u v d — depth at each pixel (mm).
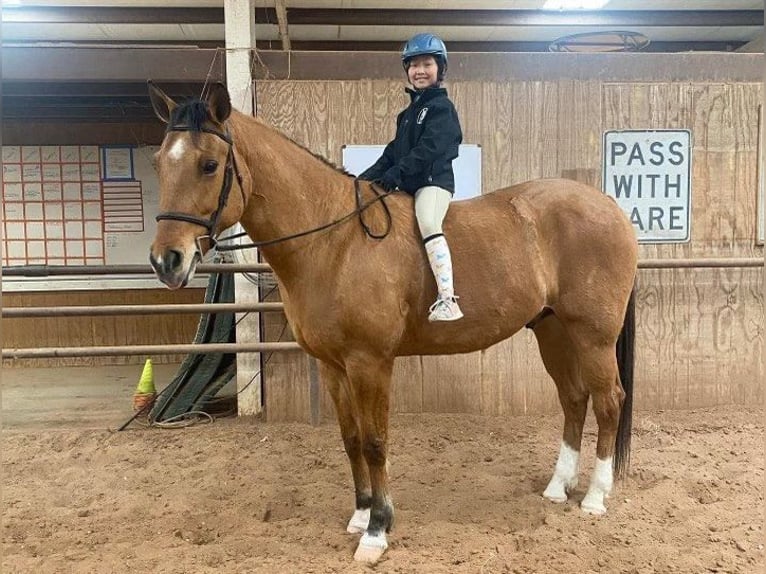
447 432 3641
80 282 5969
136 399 4055
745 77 3885
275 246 2160
